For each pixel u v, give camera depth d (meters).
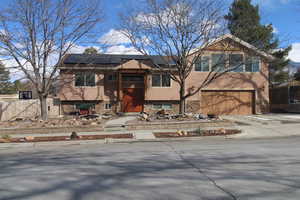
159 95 21.62
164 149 8.78
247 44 19.44
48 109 19.62
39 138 11.95
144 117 16.30
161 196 4.20
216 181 4.96
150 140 11.39
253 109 22.23
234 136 11.81
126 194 4.32
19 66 15.33
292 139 10.80
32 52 14.78
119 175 5.49
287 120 16.27
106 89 21.75
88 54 21.05
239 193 4.29
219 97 21.89
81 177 5.39
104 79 21.72
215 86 21.75
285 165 6.14
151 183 4.89
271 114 21.34
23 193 4.47
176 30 15.30
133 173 5.63
